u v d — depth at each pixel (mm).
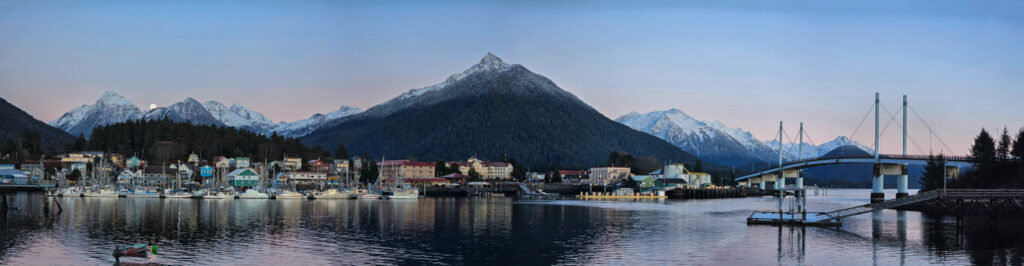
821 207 187625
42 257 76062
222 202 182625
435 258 77500
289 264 72688
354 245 87125
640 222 122250
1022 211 125000
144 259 74500
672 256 79125
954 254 80000
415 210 153500
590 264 74125
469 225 114500
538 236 98250
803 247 85438
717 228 108625
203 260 74688
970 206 132875
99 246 84375
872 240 91500
